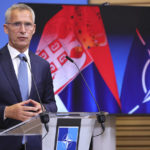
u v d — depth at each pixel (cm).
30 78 418
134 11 716
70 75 688
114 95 701
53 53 686
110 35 708
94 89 696
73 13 699
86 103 689
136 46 714
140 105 707
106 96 699
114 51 707
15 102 405
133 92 707
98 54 702
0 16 683
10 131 286
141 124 735
